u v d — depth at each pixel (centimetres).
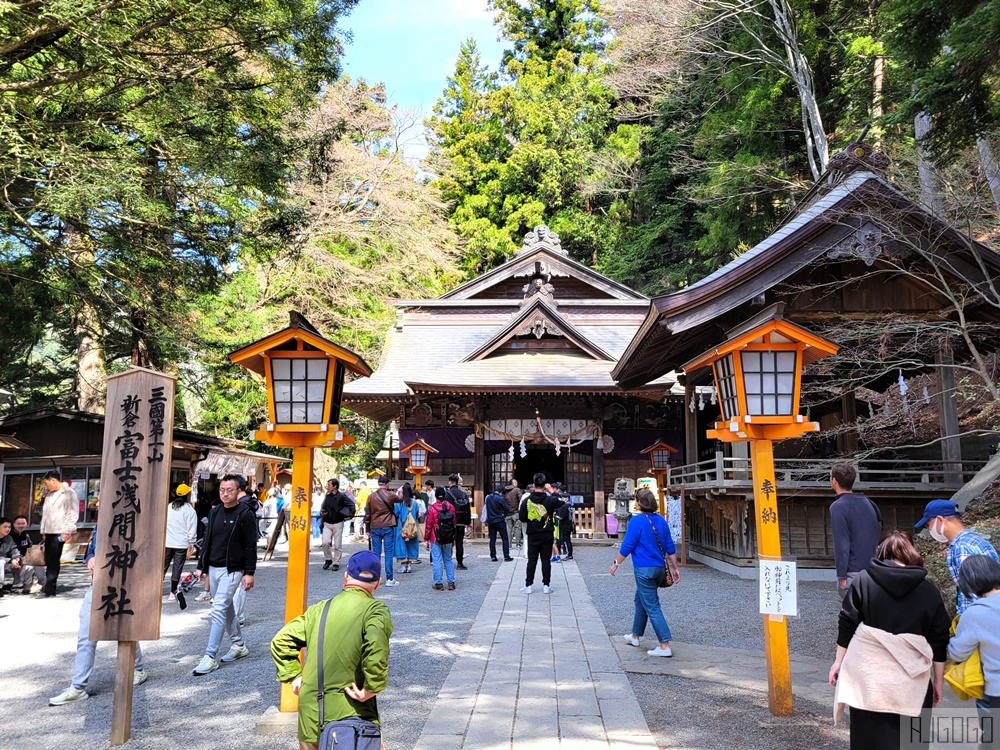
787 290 1205
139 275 1273
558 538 1569
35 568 1234
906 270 1115
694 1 2045
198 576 1145
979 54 921
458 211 3903
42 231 1316
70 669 731
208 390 2744
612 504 2202
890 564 374
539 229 2938
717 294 1145
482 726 516
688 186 3142
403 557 1376
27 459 1703
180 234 1261
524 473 2811
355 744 330
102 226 1181
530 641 787
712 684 624
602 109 3897
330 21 1141
